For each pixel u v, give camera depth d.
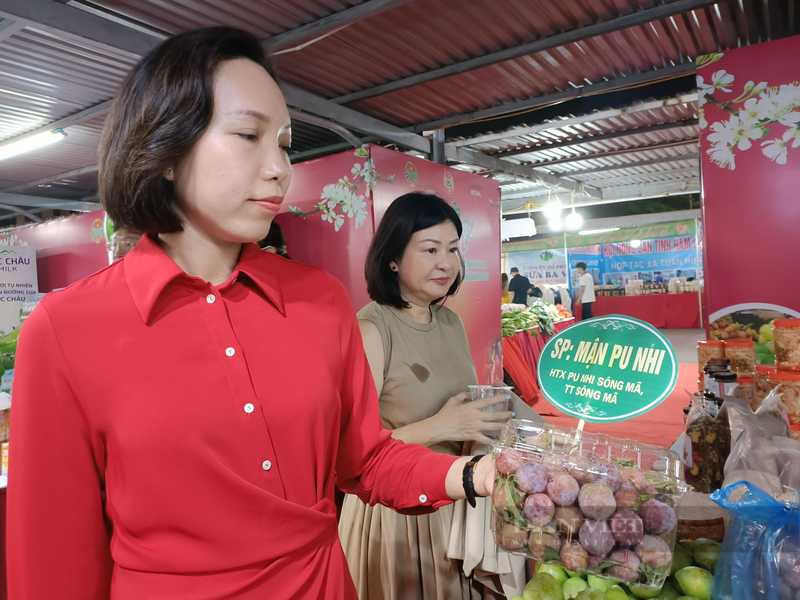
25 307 4.20
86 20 2.51
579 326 1.06
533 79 3.58
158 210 0.79
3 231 5.33
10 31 2.46
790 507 0.85
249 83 0.77
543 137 5.29
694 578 0.96
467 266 3.90
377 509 1.60
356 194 3.07
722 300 2.57
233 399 0.79
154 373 0.76
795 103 2.40
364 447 1.04
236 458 0.79
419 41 3.05
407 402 1.66
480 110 4.08
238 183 0.76
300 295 0.93
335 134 4.64
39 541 0.73
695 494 1.22
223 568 0.77
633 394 0.94
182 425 0.75
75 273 4.68
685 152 6.47
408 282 1.71
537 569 1.17
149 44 2.75
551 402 1.03
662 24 2.95
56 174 5.45
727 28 3.02
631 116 4.80
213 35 0.78
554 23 2.93
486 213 4.14
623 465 0.90
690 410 1.40
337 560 0.89
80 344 0.75
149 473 0.75
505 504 0.88
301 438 0.84
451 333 1.85
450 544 1.45
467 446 1.63
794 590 0.81
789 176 2.43
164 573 0.76
